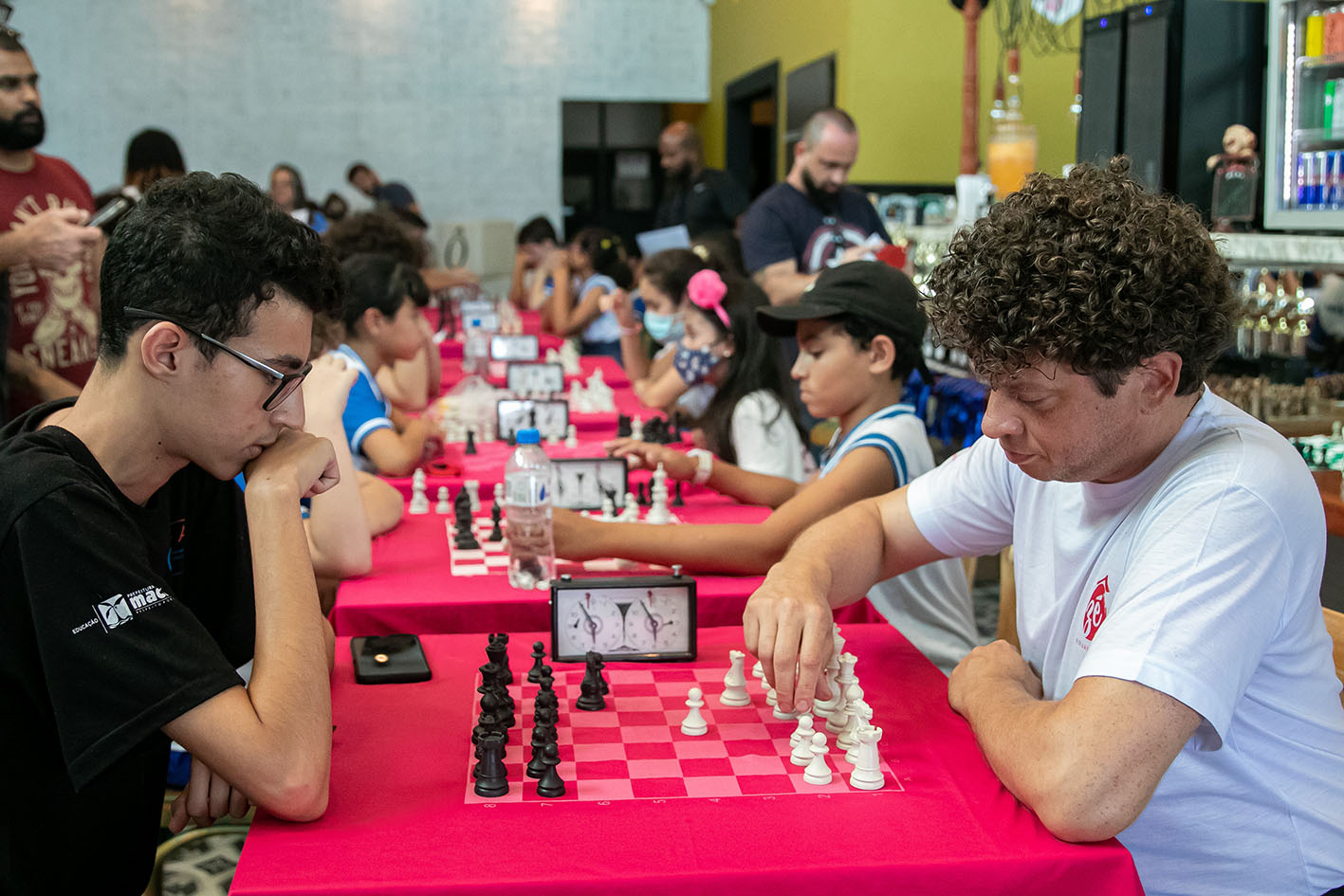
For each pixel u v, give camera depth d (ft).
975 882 3.82
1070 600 4.86
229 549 5.22
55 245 10.01
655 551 7.15
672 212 25.36
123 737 3.97
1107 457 4.20
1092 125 15.02
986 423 4.22
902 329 7.55
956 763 4.57
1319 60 11.50
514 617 6.77
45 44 34.17
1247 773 4.27
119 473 4.35
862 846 3.91
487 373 18.49
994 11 22.95
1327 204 11.62
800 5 26.94
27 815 4.25
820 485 7.26
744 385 10.15
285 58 35.60
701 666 5.72
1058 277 3.86
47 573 3.97
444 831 4.00
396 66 36.32
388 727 4.89
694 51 37.78
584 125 39.52
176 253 4.05
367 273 10.85
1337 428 10.98
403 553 7.88
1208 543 4.09
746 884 3.72
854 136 16.62
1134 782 3.88
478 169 37.32
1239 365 12.48
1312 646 4.35
